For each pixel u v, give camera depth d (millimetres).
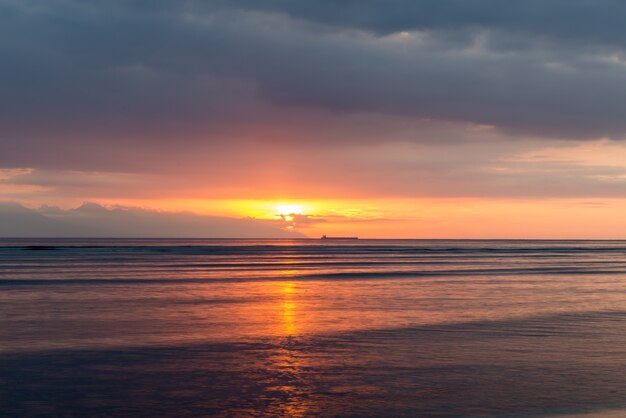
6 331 28875
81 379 20109
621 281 61000
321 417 16469
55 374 20734
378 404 17562
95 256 126938
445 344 25922
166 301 41250
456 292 48312
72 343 25969
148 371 21156
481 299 43156
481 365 22109
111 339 26906
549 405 17438
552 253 170625
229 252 166000
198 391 18781
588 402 17734
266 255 141500
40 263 93750
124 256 128250
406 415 16641
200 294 46062
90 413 16719
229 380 20047
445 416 16547
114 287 51625
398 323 31656
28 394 18422
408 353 24109
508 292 48594
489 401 17828
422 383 19703
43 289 49406
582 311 36688
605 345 25766
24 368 21531
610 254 164875
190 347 25203
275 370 21344
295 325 30875
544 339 27109
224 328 29906
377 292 48062
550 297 44781
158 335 27906
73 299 42281
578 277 66688
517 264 97875
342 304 39812
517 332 28953
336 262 102812
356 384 19594
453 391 18828
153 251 169750
